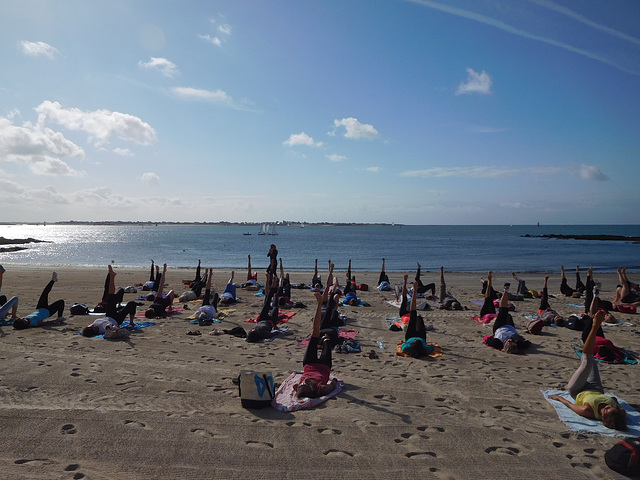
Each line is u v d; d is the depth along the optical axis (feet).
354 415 19.58
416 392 22.85
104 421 18.15
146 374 24.54
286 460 15.40
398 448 16.53
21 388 21.74
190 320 40.68
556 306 53.83
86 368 25.26
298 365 27.20
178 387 22.61
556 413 20.25
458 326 40.78
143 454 15.52
